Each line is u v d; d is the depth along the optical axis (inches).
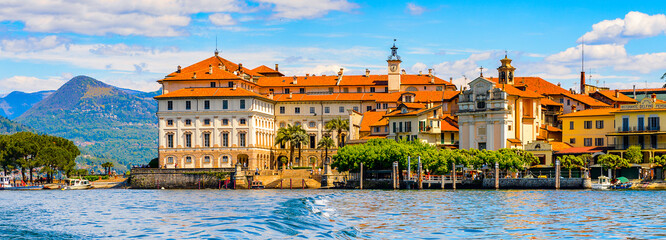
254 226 2380.7
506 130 6781.5
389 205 3823.8
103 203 4429.1
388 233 2496.3
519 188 5664.4
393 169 5935.0
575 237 2412.6
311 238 2172.7
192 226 2564.0
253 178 7052.2
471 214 3255.4
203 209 3577.8
